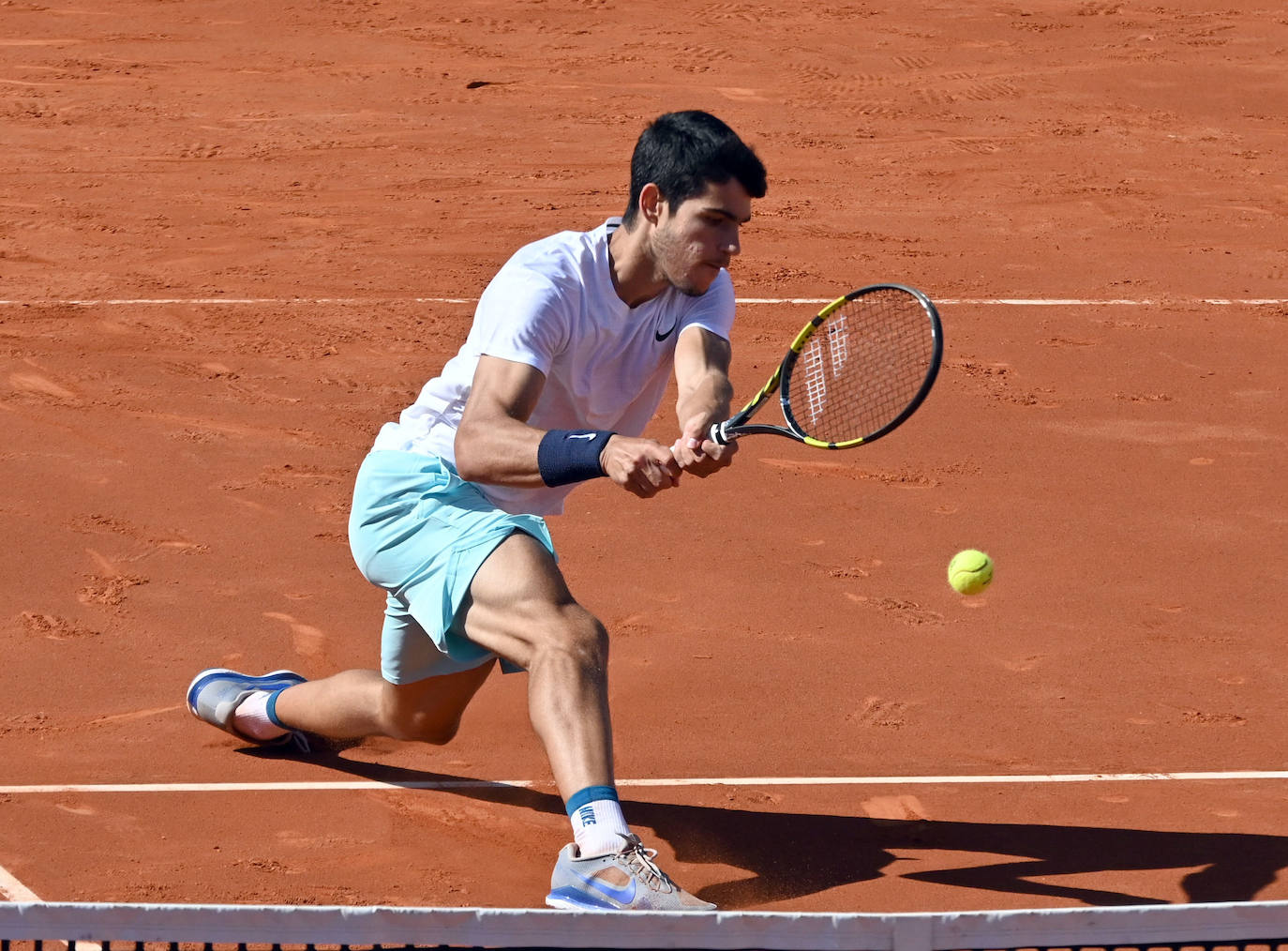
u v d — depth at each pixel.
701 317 14.57
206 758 17.55
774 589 23.30
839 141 58.09
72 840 15.46
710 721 18.77
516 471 12.95
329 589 23.00
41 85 63.16
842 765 17.59
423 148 56.25
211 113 60.09
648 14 75.56
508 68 67.25
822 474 28.64
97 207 48.25
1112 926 9.73
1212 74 66.81
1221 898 14.40
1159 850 15.47
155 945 12.91
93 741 17.88
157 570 23.52
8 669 19.88
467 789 16.97
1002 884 14.71
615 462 12.66
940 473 28.81
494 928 9.55
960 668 20.53
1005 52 70.12
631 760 17.69
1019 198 51.41
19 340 35.88
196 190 50.56
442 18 74.50
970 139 58.50
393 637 14.83
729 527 25.92
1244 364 35.84
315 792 16.78
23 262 42.53
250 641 21.02
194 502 26.59
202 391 32.84
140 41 69.88
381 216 48.28
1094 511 27.00
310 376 34.19
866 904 14.33
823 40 71.69
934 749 18.06
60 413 31.11
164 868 14.93
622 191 51.69
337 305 39.59
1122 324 38.94
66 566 23.58
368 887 14.70
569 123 59.84
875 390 17.86
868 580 23.77
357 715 16.22
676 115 13.48
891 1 77.81
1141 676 20.33
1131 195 51.84
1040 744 18.23
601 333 13.95
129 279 41.22
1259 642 21.58
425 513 14.03
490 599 13.41
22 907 9.54
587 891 12.28
